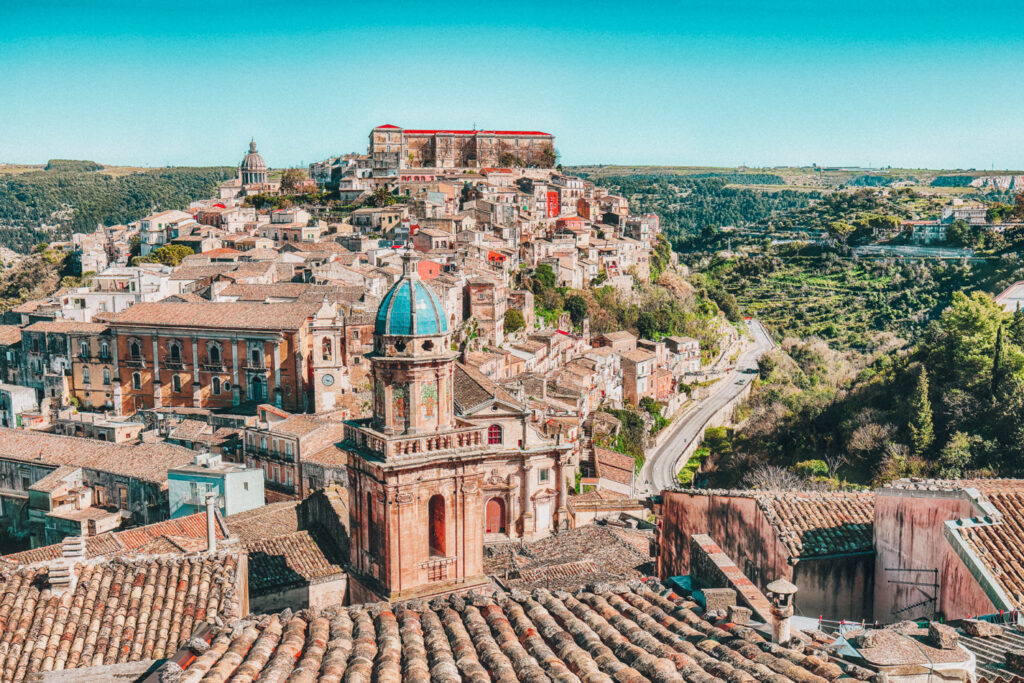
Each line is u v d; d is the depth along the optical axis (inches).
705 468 5639.8
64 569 1413.6
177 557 1542.8
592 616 1027.3
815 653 888.9
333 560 2433.6
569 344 6756.9
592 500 3705.7
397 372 1641.2
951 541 1294.3
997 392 3759.8
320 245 7377.0
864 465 4035.4
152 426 4763.8
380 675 849.5
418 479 1643.7
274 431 3831.2
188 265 6845.5
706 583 1215.6
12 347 5477.4
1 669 1263.5
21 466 3929.6
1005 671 950.4
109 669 991.6
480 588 1720.0
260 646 927.0
